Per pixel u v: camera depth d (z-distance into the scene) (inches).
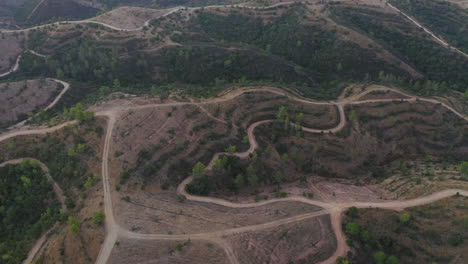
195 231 3875.5
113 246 3713.1
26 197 4672.7
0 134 5556.1
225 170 4943.4
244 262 3533.5
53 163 5002.5
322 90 7628.0
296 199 4537.4
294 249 3710.6
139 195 4407.0
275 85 6978.4
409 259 3516.2
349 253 3646.7
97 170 4771.2
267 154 5310.0
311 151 5511.8
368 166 5487.2
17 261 3919.8
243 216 4170.8
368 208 4212.6
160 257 3580.2
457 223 3678.6
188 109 5738.2
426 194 4318.4
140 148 5009.8
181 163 4911.4
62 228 4173.2
